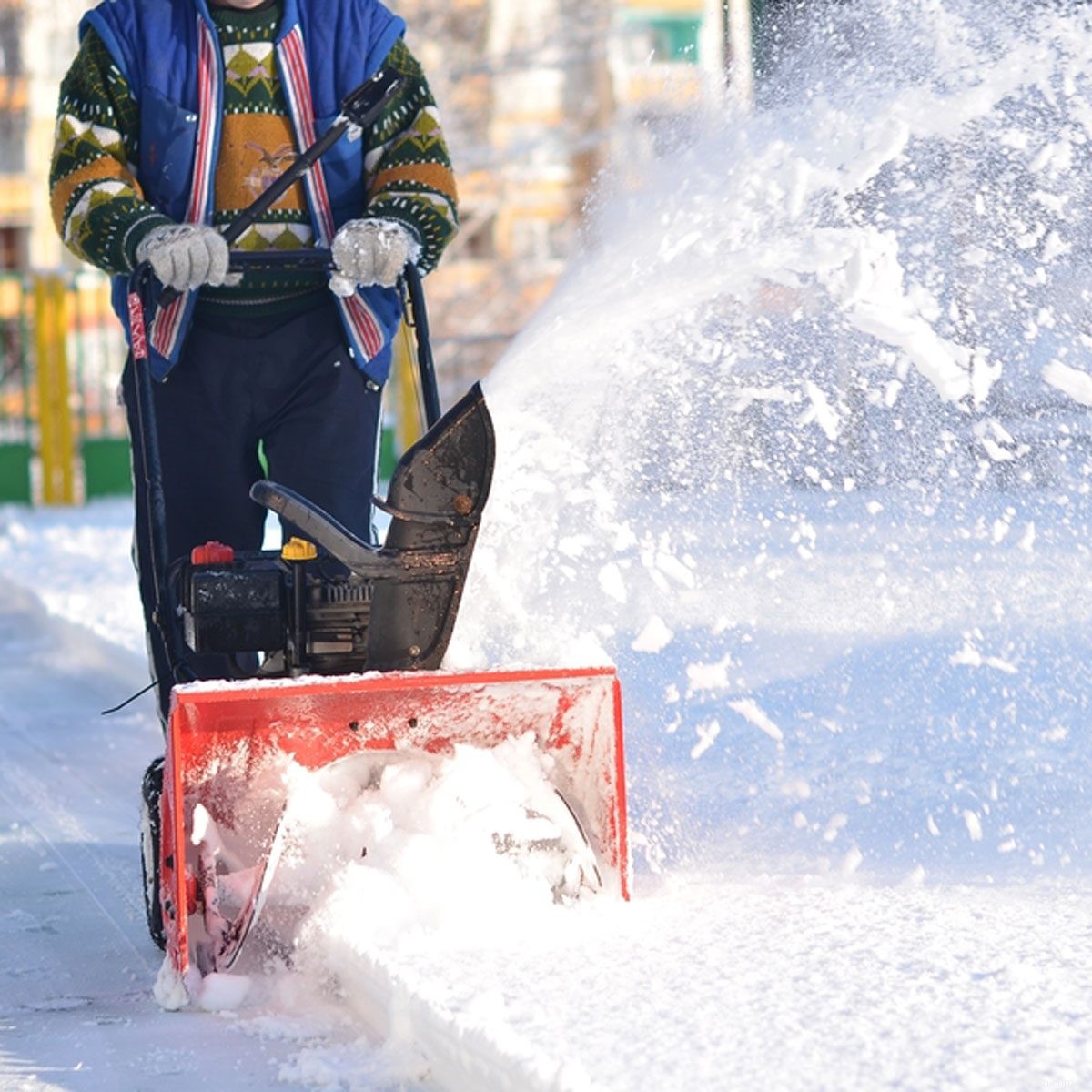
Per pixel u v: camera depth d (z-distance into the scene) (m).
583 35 81.38
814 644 18.45
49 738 21.84
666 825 14.02
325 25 14.83
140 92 14.55
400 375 56.38
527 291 85.88
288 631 12.15
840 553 20.53
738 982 10.00
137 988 11.83
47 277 57.56
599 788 12.12
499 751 12.13
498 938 11.05
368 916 11.29
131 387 14.36
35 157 105.12
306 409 14.81
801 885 12.41
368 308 14.74
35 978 12.13
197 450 14.67
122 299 14.62
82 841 16.50
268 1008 11.14
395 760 12.06
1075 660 17.36
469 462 12.05
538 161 84.94
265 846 11.80
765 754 15.78
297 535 14.35
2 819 17.52
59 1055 10.38
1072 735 15.67
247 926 11.18
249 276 14.52
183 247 13.33
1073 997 9.55
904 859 12.98
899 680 17.34
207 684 11.04
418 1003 9.85
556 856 11.90
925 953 10.47
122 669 25.95
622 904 11.89
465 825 11.80
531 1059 8.74
